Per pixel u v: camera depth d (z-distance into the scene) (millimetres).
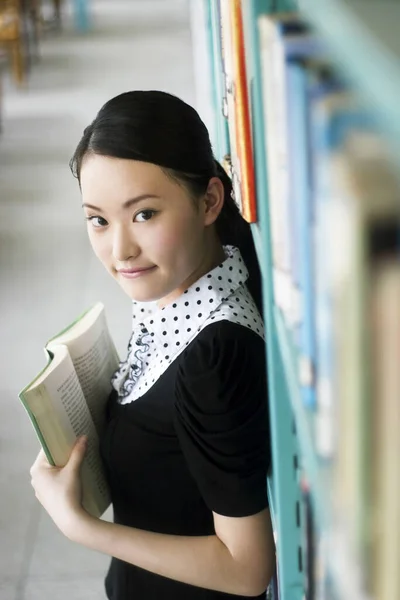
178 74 6312
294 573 893
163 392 996
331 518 474
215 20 1478
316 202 436
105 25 8336
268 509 931
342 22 373
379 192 330
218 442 889
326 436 476
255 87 704
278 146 588
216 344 898
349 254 347
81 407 1137
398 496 352
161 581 1140
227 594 1126
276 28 562
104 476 1178
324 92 420
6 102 5859
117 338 2938
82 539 1042
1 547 2102
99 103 5746
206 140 966
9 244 3729
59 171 4523
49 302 3244
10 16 6375
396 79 302
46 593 1961
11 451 2418
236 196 1057
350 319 362
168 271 946
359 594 417
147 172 902
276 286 698
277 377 799
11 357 2889
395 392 335
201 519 1053
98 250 981
